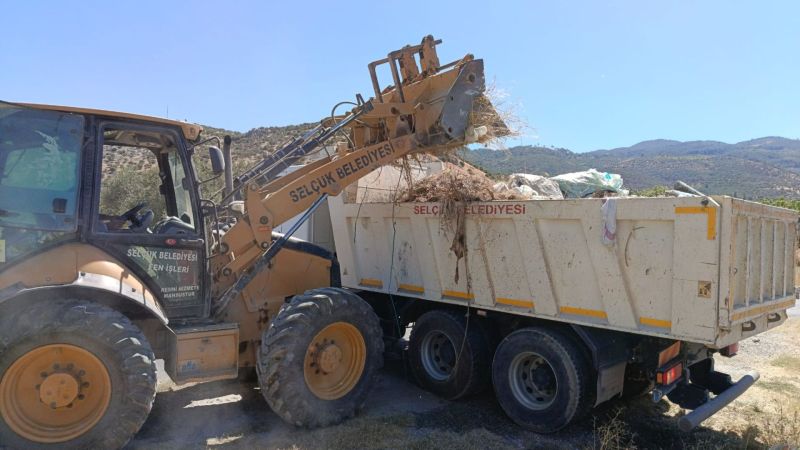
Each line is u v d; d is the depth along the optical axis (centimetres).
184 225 492
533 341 501
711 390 521
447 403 574
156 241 463
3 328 365
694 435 492
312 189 535
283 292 580
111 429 390
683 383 479
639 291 438
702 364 525
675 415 542
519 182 625
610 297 454
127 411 393
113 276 416
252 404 550
